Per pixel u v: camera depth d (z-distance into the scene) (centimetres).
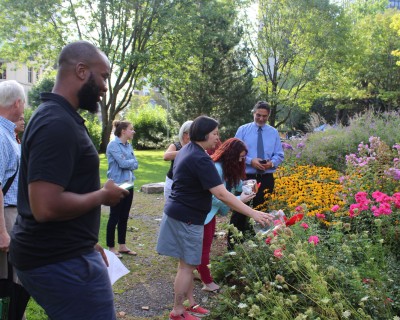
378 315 303
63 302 209
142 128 2998
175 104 2433
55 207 195
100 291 217
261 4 2695
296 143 1062
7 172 317
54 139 197
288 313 305
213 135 369
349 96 3262
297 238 394
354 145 987
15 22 2380
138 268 529
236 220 527
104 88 223
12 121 330
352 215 407
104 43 2405
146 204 933
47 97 212
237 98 2283
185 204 364
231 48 2344
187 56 2356
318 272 341
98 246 260
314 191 561
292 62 2772
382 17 3172
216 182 356
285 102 2822
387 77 3162
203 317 388
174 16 2289
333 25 2641
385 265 357
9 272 275
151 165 1772
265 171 573
